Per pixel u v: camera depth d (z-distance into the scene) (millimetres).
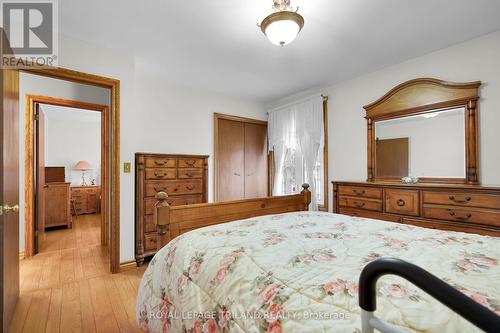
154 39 2299
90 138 5992
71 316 1750
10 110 1581
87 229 4395
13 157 1651
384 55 2627
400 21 2014
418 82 2641
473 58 2303
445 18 1976
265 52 2559
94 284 2246
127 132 2580
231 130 4160
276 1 1733
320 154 3697
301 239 1227
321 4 1790
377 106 2988
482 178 2258
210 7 1833
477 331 537
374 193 2693
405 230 1410
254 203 2070
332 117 3508
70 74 2238
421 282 435
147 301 1312
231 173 4129
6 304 1496
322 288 764
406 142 2777
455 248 1090
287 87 3664
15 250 1762
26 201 2934
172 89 3502
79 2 1768
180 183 3043
